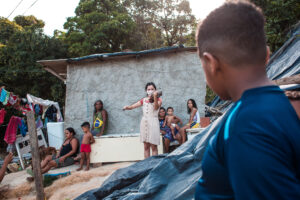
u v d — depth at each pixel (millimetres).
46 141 9570
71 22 18938
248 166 555
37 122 9898
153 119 5102
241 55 677
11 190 5555
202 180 780
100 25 17594
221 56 699
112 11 18969
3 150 13938
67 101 6934
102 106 6680
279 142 573
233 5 716
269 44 8219
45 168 5695
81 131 6867
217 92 779
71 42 17969
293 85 1544
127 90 6852
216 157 695
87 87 6930
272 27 8312
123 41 18562
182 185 1922
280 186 530
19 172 7113
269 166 542
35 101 9508
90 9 19047
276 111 615
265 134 577
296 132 599
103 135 6375
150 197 1953
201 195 757
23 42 16094
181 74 6715
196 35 800
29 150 8930
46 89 17000
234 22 679
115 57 6738
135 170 2594
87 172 5523
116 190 2459
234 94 724
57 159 5969
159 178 2072
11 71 15312
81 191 4668
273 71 6336
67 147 6469
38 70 15625
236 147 593
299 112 726
